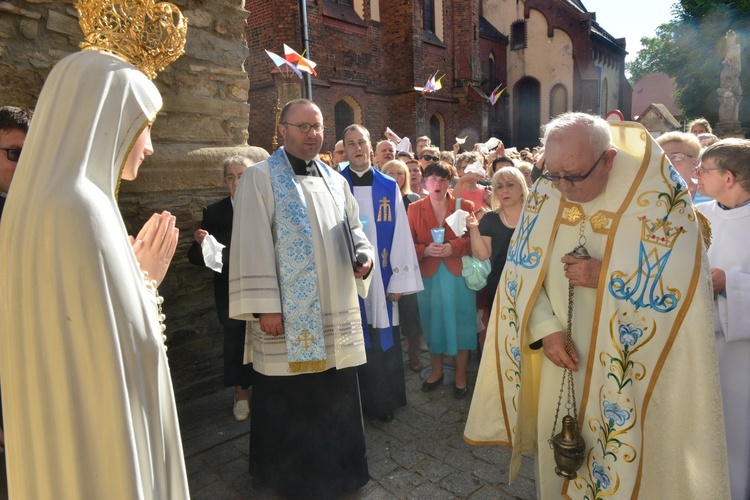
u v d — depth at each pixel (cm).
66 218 93
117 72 109
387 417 338
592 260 184
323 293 245
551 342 191
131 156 117
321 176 260
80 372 95
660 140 298
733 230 218
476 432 231
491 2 2827
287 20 1216
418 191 548
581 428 193
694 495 178
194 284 375
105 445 96
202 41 374
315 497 253
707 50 2612
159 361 107
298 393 247
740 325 203
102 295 94
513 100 2820
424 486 268
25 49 290
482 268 353
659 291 175
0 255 99
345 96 1480
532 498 256
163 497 109
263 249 232
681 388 175
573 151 174
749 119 2528
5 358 98
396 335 352
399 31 1562
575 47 2647
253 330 253
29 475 98
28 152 102
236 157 335
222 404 369
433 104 1845
